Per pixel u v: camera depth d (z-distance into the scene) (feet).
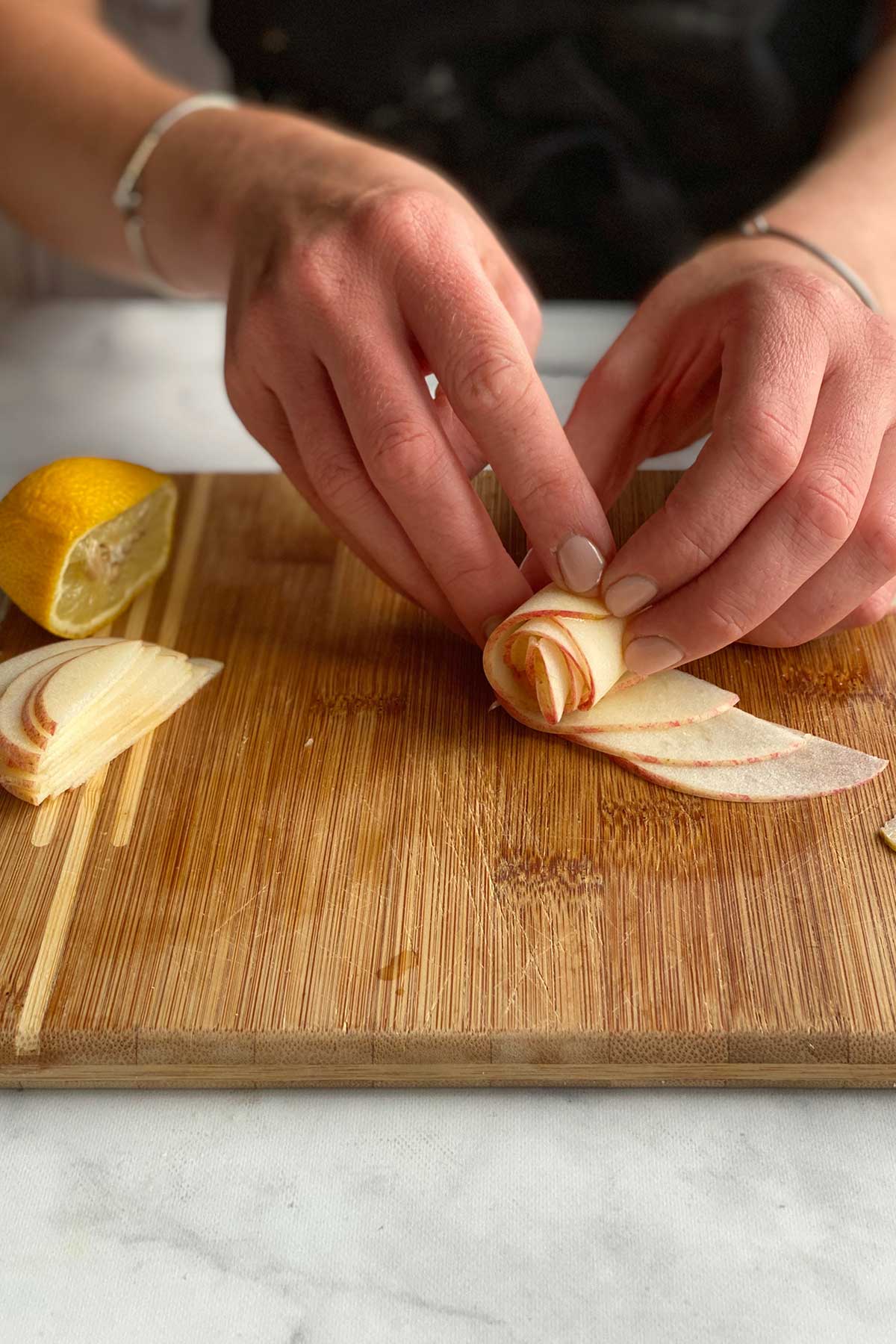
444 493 1.24
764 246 1.44
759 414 1.20
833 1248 1.06
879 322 1.28
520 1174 1.10
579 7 1.89
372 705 1.37
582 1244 1.06
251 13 1.94
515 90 1.93
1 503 1.43
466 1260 1.06
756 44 1.90
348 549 1.53
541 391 1.22
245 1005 1.15
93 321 1.89
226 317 1.39
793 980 1.15
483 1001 1.15
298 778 1.30
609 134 1.94
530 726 1.33
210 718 1.36
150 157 1.59
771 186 1.99
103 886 1.23
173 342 1.86
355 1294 1.04
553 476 1.22
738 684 1.37
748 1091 1.14
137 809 1.28
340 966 1.17
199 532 1.56
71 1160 1.11
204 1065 1.15
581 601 1.26
